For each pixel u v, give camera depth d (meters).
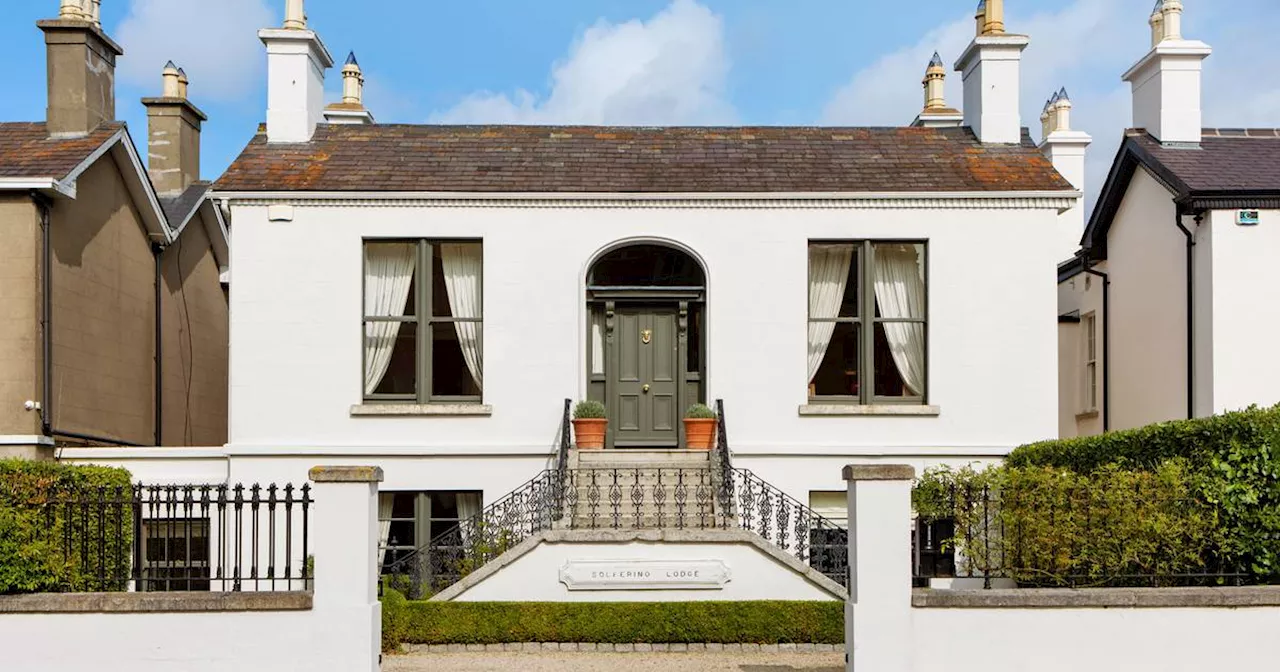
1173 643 9.68
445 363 16.86
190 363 21.92
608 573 13.36
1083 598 9.70
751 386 16.64
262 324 16.45
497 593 13.34
